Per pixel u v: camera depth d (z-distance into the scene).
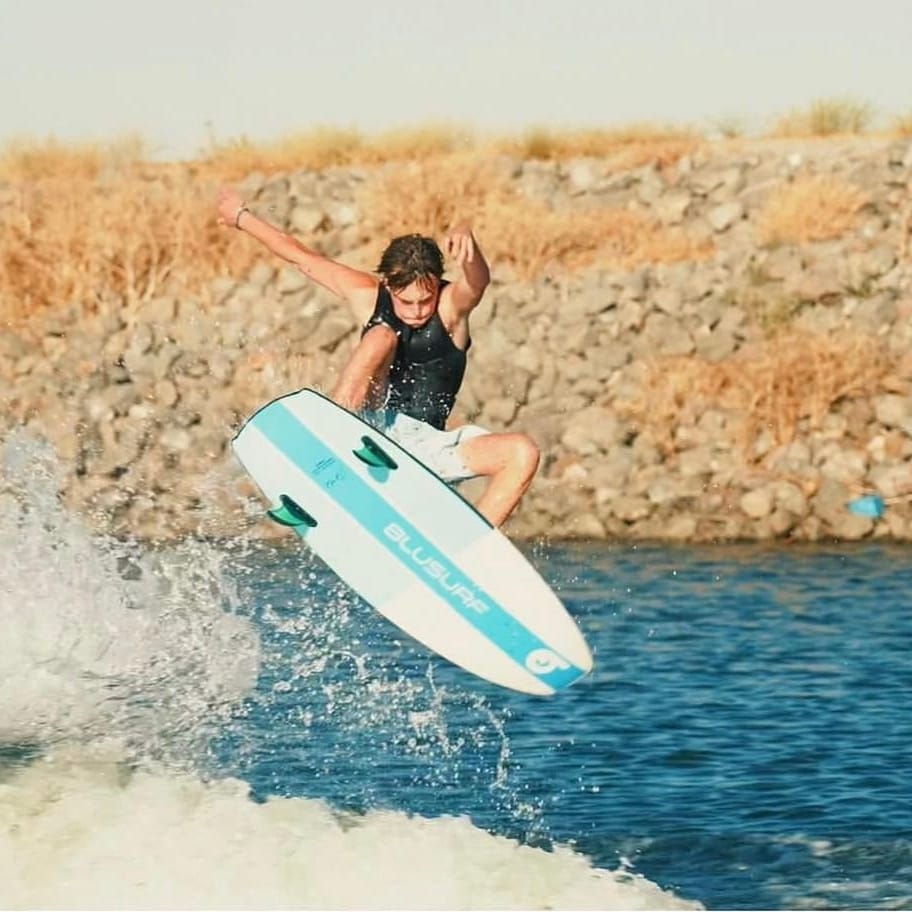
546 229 96.12
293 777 42.69
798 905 34.75
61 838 35.19
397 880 34.06
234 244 96.88
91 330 91.00
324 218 101.00
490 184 102.31
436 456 37.50
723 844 37.97
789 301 88.31
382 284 37.50
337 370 87.50
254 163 107.56
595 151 108.75
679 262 94.88
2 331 92.75
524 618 36.06
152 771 42.41
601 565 70.69
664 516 77.88
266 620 60.06
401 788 41.91
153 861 34.19
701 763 43.50
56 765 42.16
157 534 78.31
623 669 52.72
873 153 101.81
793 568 69.38
